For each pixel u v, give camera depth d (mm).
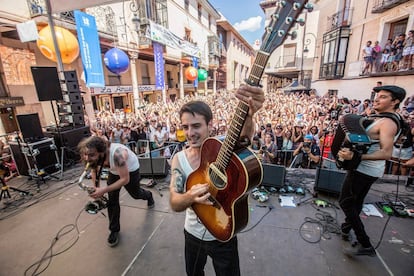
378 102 1766
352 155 1712
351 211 1919
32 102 6934
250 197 3146
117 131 6043
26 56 6023
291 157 4656
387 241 2186
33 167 4043
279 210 2807
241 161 1029
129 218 2746
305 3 786
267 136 4488
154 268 1986
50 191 3604
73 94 4957
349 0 11062
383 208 2678
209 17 21734
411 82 6641
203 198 1089
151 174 3852
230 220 1106
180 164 1321
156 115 8273
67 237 2453
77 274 1964
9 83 5738
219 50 23156
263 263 1980
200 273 1389
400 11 7438
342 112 7434
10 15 5227
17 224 2729
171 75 18453
